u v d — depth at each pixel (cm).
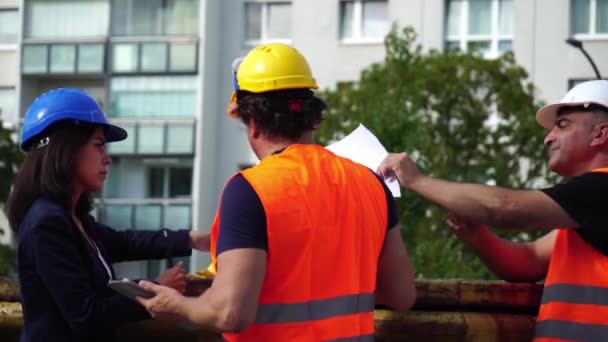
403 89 2670
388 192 412
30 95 3962
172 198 3847
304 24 3741
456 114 2672
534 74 3597
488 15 3619
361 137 455
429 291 450
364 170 408
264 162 387
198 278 430
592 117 445
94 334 401
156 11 3862
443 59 2720
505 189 425
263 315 376
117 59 3878
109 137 442
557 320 433
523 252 474
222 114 3897
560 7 3584
